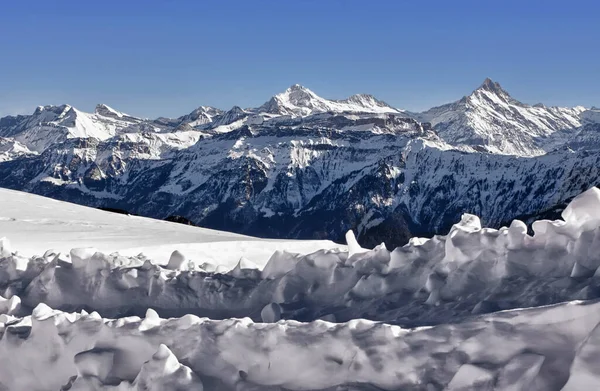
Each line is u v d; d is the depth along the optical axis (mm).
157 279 8055
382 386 4297
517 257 5906
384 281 6605
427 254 6773
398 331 4609
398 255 6836
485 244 6293
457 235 6465
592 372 3586
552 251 5832
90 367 5129
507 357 4090
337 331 4801
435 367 4242
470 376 3973
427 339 4457
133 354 5348
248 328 5137
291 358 4773
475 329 4367
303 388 4527
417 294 6273
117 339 5508
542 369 3885
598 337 3711
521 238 6125
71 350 5699
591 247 5598
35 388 5738
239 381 4770
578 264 5418
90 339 5629
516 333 4199
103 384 4969
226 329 5188
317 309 6652
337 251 7504
